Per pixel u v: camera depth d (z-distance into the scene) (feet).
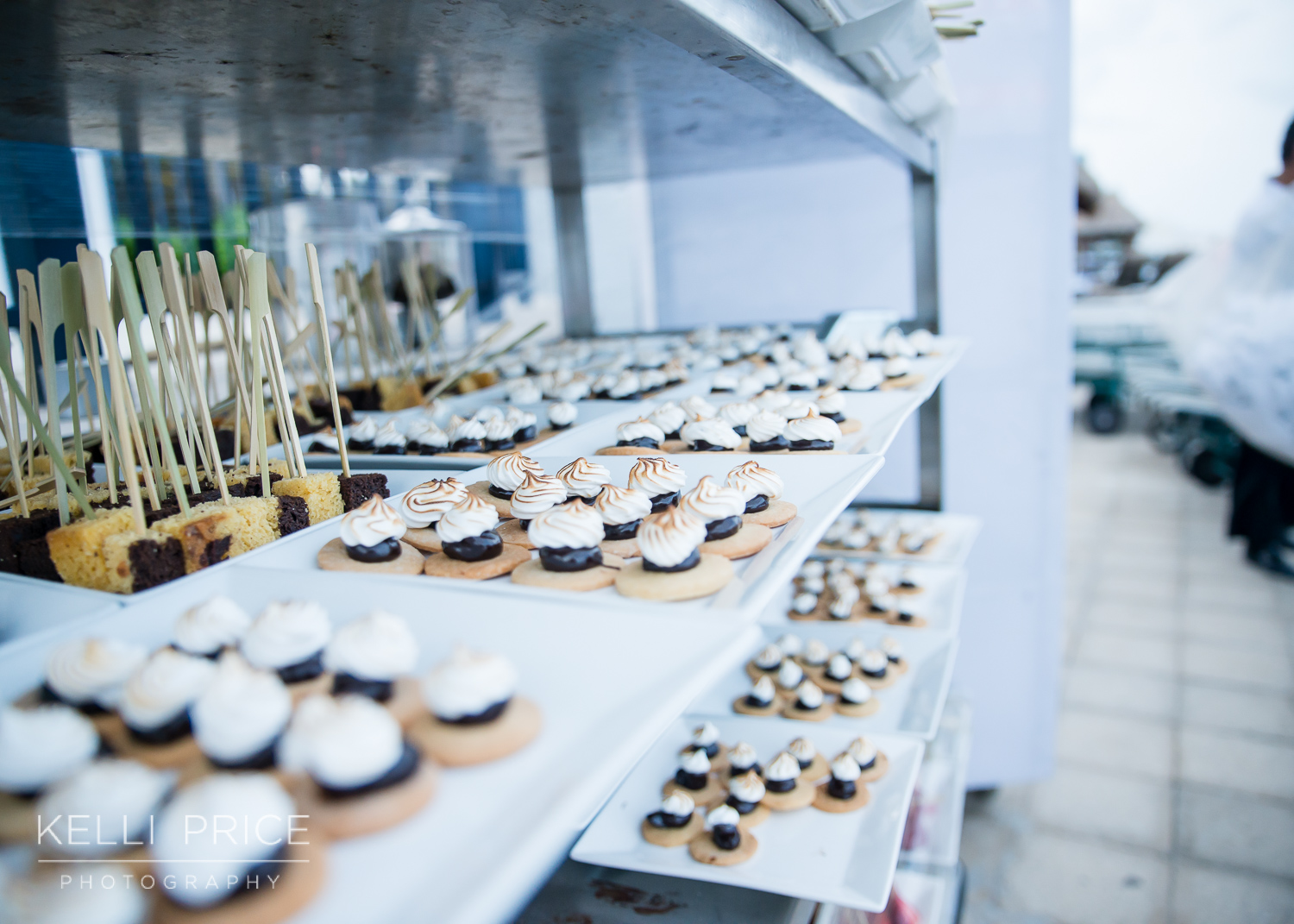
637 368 6.86
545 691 2.09
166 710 1.93
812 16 3.52
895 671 6.06
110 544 2.72
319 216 6.79
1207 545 15.43
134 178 5.13
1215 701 9.84
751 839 4.31
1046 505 8.27
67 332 3.24
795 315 9.55
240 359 3.52
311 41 3.04
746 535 3.00
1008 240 7.85
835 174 8.98
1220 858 7.22
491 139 5.60
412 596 2.47
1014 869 7.29
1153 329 24.22
